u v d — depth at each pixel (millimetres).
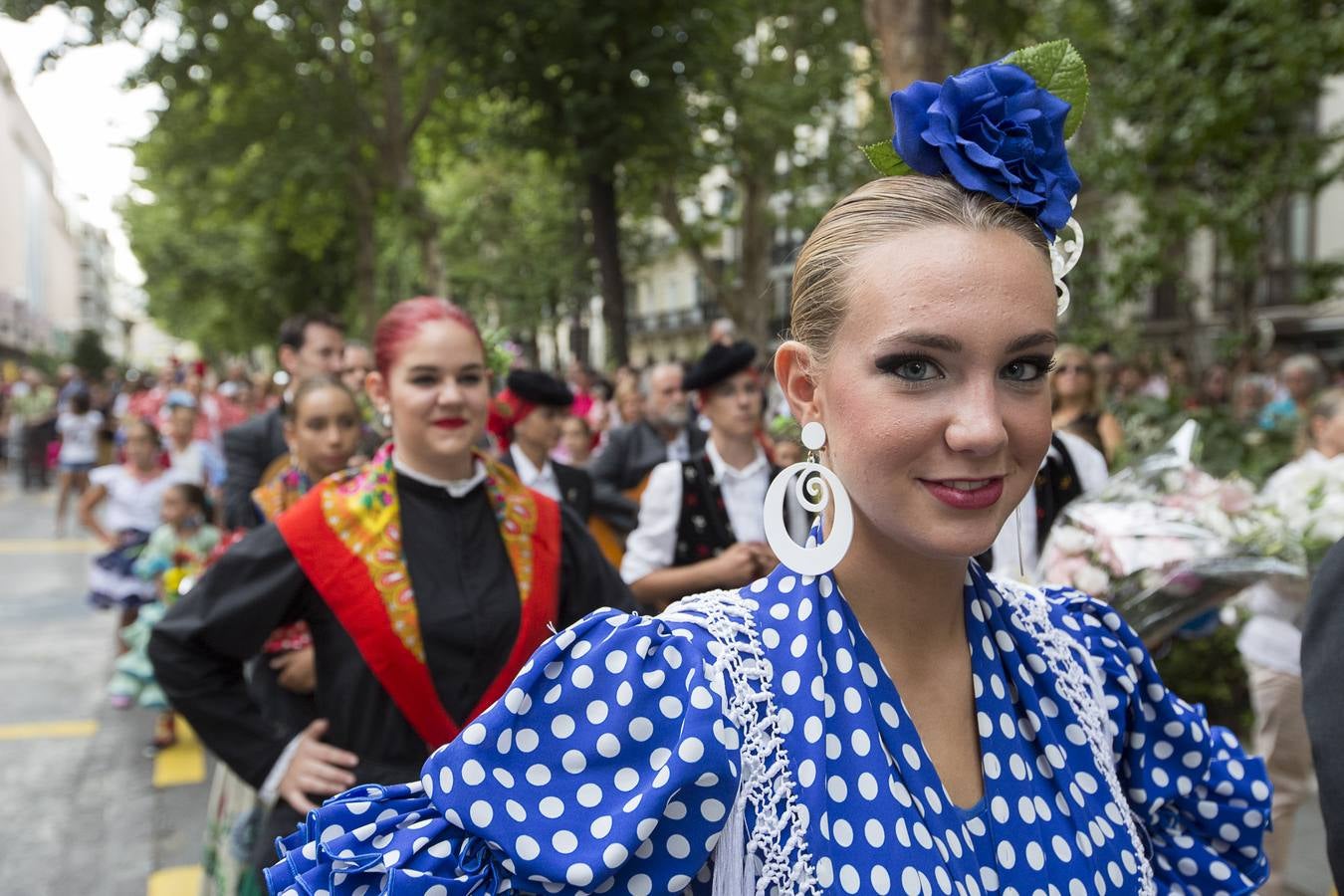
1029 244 1023
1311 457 3859
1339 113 14031
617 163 12695
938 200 1026
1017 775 1113
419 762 2137
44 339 71188
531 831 952
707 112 14258
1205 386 12234
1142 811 1309
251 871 2520
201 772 4914
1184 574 2430
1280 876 3240
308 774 2096
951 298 972
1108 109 9203
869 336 999
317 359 4566
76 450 12711
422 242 16484
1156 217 9398
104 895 3721
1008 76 1085
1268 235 10375
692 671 991
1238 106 8562
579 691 987
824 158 16047
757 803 974
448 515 2242
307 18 15781
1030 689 1179
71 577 9617
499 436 4680
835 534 1042
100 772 4918
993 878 1049
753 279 17234
